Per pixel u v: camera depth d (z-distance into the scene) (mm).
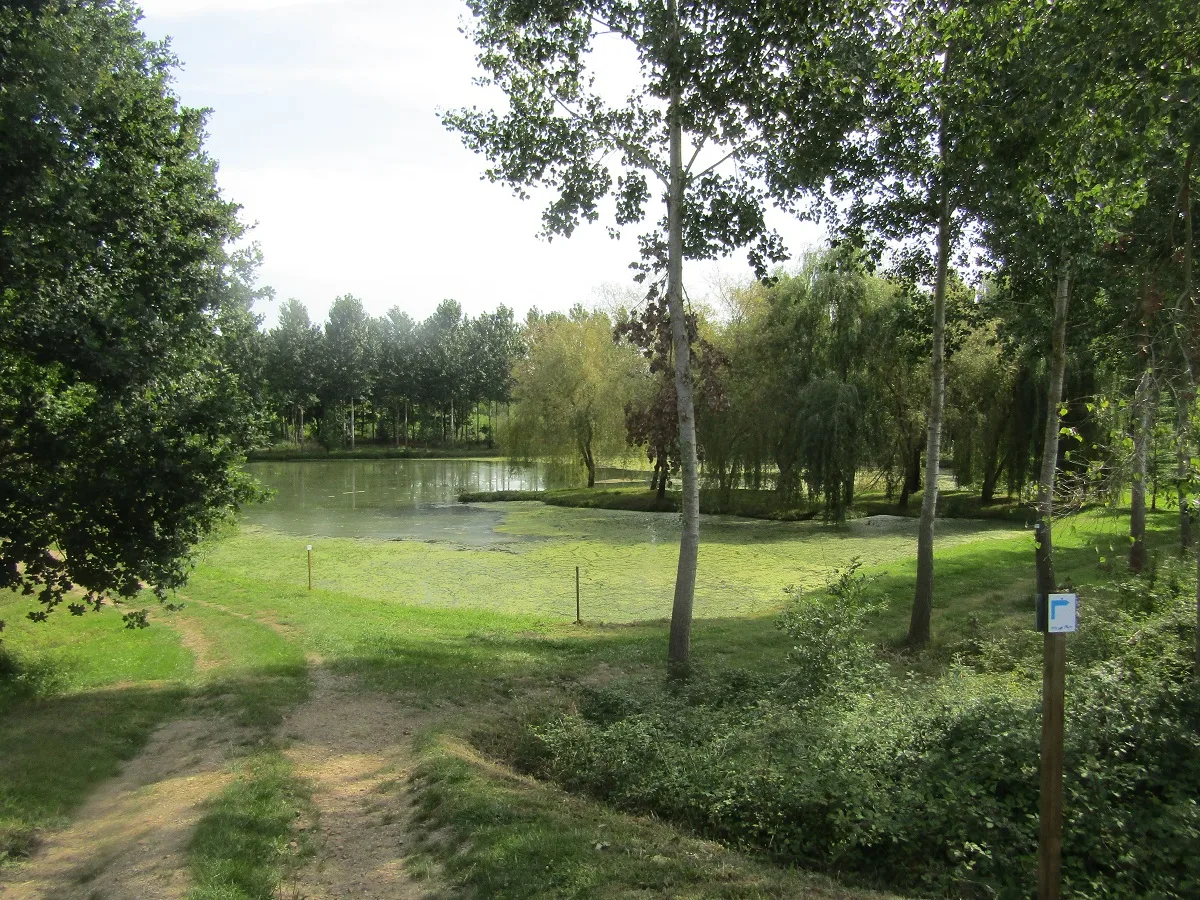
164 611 16141
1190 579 11477
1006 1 9969
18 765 7695
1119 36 8203
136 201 11234
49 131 9148
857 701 8672
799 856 6000
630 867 5238
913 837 5848
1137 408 7926
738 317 36750
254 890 5188
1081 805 5871
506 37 11812
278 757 7992
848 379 31438
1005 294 15906
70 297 10555
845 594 10781
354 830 6375
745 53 10445
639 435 12805
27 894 5336
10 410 10719
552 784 7719
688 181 11734
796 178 11461
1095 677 7844
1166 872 5301
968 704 7578
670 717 8969
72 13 10453
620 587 20766
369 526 33125
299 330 80062
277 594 18516
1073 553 21797
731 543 27766
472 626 15984
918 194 13266
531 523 33906
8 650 12312
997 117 10453
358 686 10852
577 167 11961
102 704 10016
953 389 32125
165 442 10578
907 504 35281
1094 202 11383
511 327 99062
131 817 6711
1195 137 8227
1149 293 11773
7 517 10539
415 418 90875
